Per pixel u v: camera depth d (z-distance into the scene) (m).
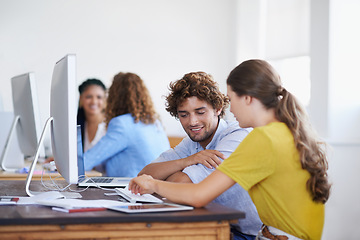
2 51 5.25
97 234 1.48
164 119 5.57
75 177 1.82
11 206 1.70
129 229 1.49
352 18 4.11
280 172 1.64
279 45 5.11
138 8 5.53
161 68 5.59
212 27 5.69
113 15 5.47
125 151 3.31
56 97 1.98
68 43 5.38
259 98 1.71
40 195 1.89
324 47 4.11
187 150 2.49
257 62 1.74
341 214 4.00
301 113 1.71
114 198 1.95
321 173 1.67
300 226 1.69
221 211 1.58
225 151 2.10
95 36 5.44
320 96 4.16
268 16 5.30
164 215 1.50
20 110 3.23
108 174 3.37
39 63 5.32
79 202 1.65
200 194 1.63
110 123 3.31
